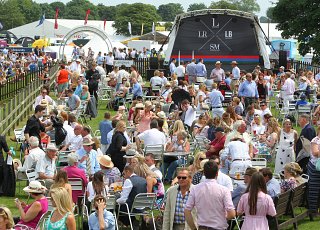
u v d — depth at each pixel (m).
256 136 23.72
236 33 45.00
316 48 60.09
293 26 61.16
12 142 27.59
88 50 69.00
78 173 17.14
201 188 12.02
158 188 16.81
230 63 45.09
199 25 45.12
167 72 45.50
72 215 11.73
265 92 35.81
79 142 21.20
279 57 51.66
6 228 11.97
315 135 19.88
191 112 27.20
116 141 20.20
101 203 14.48
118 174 18.11
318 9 60.06
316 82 40.47
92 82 36.91
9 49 80.56
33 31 125.38
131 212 15.99
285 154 20.53
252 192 12.02
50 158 18.48
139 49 81.12
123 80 36.72
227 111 24.50
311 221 17.58
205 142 23.02
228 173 18.27
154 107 28.59
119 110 25.45
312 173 17.67
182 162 21.53
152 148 21.06
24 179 19.70
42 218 13.81
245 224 12.09
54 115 24.11
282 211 16.52
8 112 30.02
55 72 53.84
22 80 42.41
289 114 31.66
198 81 40.22
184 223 13.38
